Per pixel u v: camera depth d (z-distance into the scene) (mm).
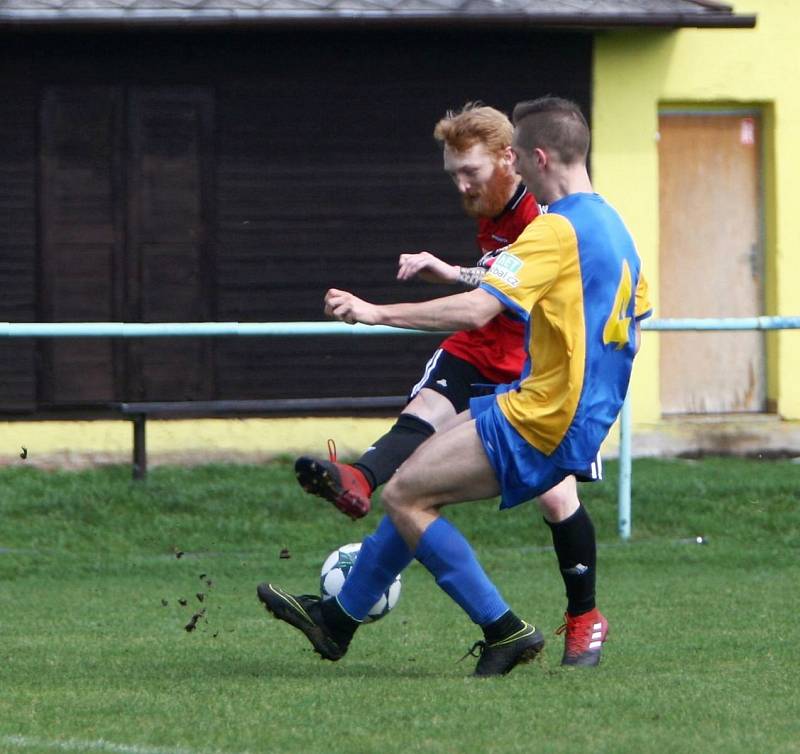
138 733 16781
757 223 50500
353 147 46969
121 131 46094
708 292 50438
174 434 45781
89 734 16766
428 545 19938
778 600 29359
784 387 49719
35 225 45906
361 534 38031
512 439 19109
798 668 21266
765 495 40188
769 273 50281
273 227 46781
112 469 43562
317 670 21625
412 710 17828
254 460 45938
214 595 31250
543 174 19422
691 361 50469
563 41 47781
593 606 21766
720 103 49312
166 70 46188
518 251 18750
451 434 19484
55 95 45781
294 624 20859
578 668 21375
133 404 42469
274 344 46781
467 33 47219
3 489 40500
